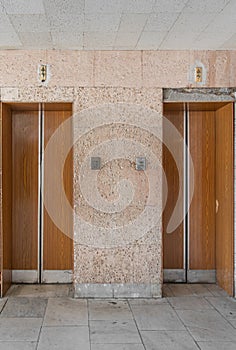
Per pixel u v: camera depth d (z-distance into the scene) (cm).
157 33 386
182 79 443
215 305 417
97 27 369
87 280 438
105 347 316
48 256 493
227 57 445
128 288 440
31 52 436
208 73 444
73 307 408
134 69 440
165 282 496
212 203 500
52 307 408
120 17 345
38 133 493
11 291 460
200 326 360
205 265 496
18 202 492
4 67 434
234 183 439
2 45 418
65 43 413
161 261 442
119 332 345
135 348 314
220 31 382
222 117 472
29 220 493
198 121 496
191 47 432
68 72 437
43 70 436
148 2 316
